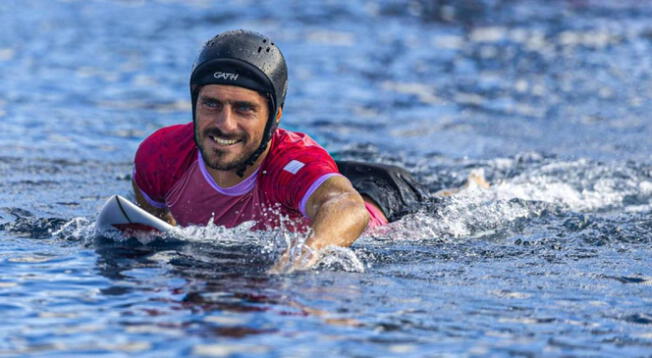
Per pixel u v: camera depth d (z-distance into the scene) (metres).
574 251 15.48
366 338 10.21
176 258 13.90
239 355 9.50
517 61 45.25
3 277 12.54
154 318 10.72
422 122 32.50
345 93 37.34
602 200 20.66
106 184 21.64
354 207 14.26
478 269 13.90
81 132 28.45
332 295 11.95
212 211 15.75
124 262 13.58
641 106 35.59
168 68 40.88
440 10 59.44
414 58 45.34
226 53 14.38
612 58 45.94
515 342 10.26
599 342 10.33
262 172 15.41
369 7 59.53
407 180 18.44
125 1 60.44
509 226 17.53
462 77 41.44
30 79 37.06
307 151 15.43
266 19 54.25
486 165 25.42
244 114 14.60
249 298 11.66
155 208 16.61
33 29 49.34
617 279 13.38
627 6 62.38
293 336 10.17
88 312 10.95
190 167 15.88
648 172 24.14
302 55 44.84
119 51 44.28
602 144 28.64
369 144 28.45
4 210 17.84
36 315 10.82
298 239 13.84
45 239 15.20
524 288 12.73
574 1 63.59
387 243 15.68
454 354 9.77
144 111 32.50
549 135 30.25
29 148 25.58
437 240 16.14
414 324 10.81
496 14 58.41
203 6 58.62
